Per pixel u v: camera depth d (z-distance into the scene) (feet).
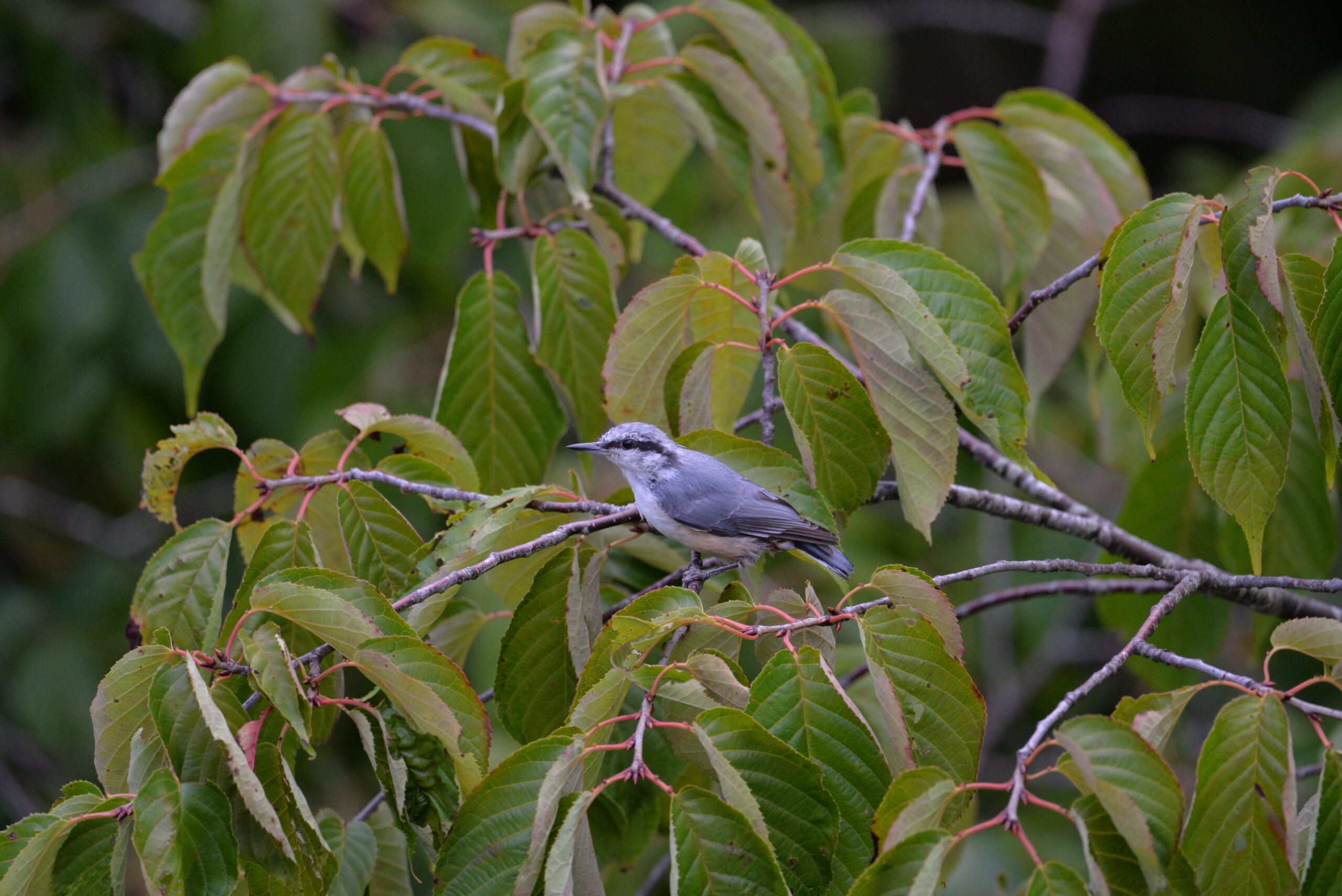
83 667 50.47
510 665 23.34
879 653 18.97
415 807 19.56
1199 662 19.34
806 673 18.21
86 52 57.26
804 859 16.76
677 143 37.29
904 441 23.38
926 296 23.43
